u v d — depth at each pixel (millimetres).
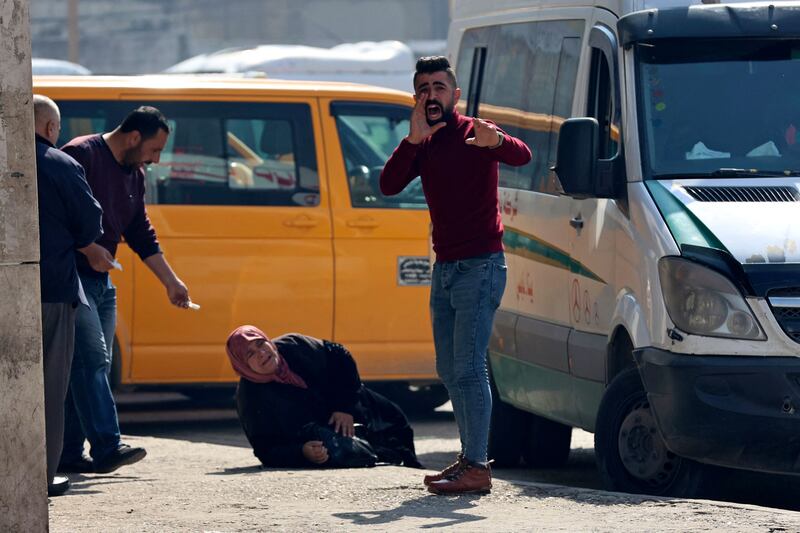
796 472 10219
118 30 73438
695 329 10391
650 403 10664
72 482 11844
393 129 17375
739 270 10320
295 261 16859
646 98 11477
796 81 11602
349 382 13062
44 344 10477
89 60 73188
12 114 8117
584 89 12391
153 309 16469
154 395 21000
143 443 15219
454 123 9812
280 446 12781
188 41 73750
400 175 9883
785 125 11445
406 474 11914
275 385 12844
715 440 10297
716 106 11477
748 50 11672
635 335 10883
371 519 9375
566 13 13078
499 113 14531
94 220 10555
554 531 8758
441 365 10281
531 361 13219
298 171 17000
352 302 17000
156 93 16766
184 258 16578
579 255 12164
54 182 10398
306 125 17062
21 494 8180
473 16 15688
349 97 17266
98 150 12109
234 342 12797
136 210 12531
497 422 14359
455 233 9883
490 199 9867
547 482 13461
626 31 11625
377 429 13250
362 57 27016
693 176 11180
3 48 8078
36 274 8219
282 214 16859
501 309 13938
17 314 8148
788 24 11609
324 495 10570
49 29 73188
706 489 10805
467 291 9875
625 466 11164
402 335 17141
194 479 11906
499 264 9930
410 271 17141
